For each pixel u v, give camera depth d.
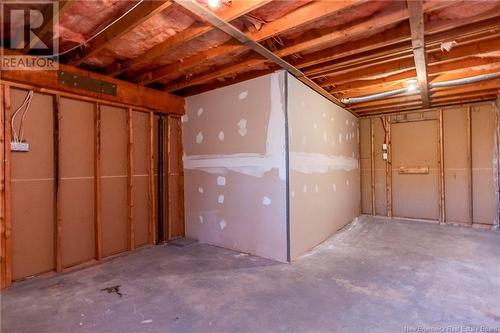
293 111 3.42
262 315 2.13
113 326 2.01
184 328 1.98
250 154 3.59
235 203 3.75
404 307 2.22
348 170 5.47
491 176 5.00
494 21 2.29
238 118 3.71
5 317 2.14
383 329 1.93
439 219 5.44
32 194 2.87
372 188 6.15
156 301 2.37
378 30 2.57
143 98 3.79
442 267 3.06
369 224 5.32
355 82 4.06
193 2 1.89
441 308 2.20
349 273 2.93
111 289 2.61
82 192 3.29
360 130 6.27
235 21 2.37
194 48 2.88
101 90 3.31
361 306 2.25
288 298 2.40
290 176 3.33
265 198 3.46
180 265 3.22
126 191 3.75
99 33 2.40
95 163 3.38
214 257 3.48
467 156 5.18
